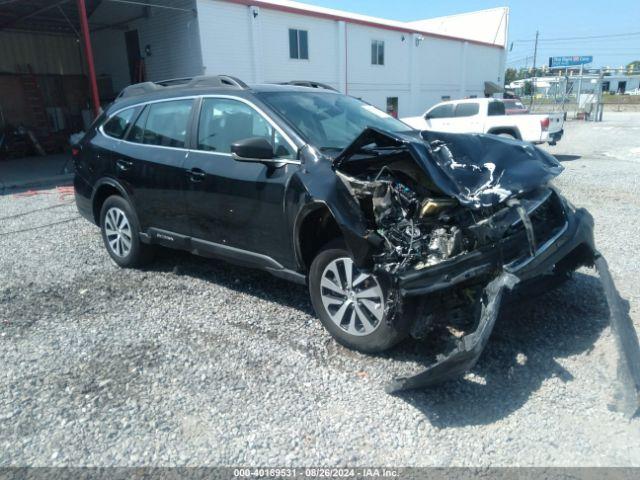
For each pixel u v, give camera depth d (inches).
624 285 179.3
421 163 124.9
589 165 494.9
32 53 862.5
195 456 104.1
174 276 204.2
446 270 116.6
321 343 146.3
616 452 101.2
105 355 144.3
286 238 147.6
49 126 879.7
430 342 142.8
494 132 590.2
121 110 211.5
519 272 120.8
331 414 115.6
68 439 110.1
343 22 896.9
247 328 157.6
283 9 782.5
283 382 128.1
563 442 104.4
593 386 121.8
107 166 206.2
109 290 192.5
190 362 138.9
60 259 232.2
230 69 725.9
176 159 178.1
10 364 140.9
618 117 1462.8
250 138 146.6
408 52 1097.4
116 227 212.2
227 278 200.7
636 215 281.0
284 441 107.4
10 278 209.3
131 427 113.2
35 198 398.0
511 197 128.6
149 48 761.6
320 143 150.6
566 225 139.5
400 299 118.6
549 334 145.3
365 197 131.5
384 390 123.0
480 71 1445.6
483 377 127.2
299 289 187.3
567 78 1503.4
